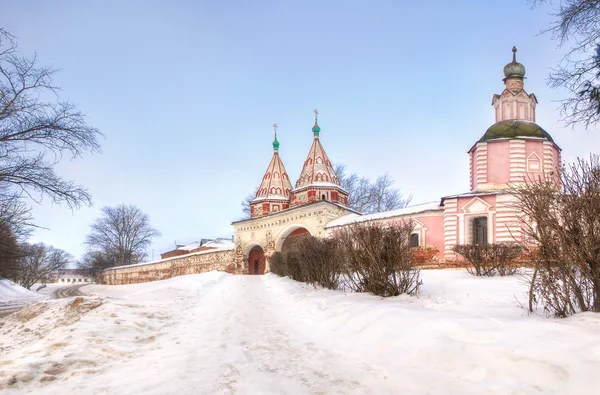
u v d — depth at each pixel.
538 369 4.12
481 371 4.41
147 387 4.27
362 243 10.81
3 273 32.12
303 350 6.02
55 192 15.30
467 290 10.74
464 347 4.93
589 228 5.73
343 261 12.53
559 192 6.14
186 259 50.81
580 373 3.82
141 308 10.04
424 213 25.91
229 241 68.00
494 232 22.83
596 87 8.65
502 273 15.10
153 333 7.47
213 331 7.65
